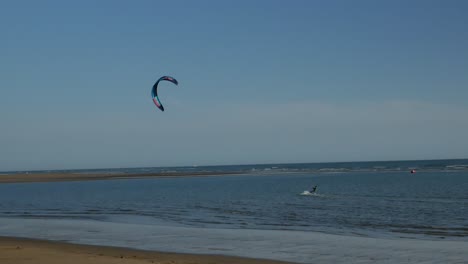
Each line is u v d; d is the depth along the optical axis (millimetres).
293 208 35000
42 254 16297
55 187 74500
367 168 160125
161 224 26234
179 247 18406
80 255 16188
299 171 150000
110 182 92312
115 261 15070
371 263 15492
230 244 19062
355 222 26812
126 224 26109
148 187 70312
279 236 21156
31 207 38656
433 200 39750
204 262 15500
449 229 23953
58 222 27188
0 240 20547
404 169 136500
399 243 19234
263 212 32594
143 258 16109
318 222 26906
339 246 18500
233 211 33500
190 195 50812
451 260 15828
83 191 62000
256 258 16219
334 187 60031
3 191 64562
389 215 30094
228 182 82500
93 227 24766
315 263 15508
